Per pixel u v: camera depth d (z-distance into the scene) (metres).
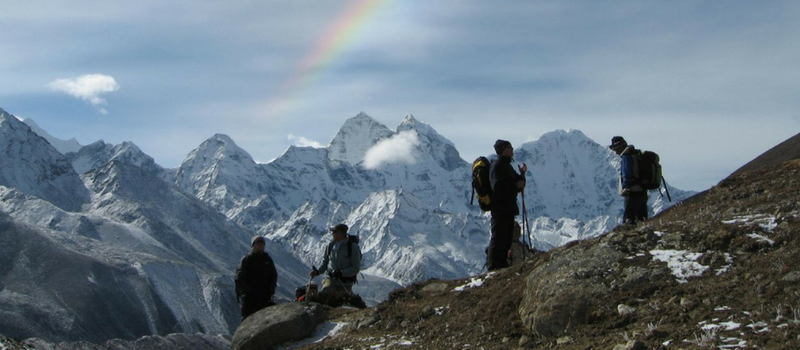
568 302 15.96
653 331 13.93
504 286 19.06
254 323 20.92
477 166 21.94
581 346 14.60
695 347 12.93
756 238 16.17
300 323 20.42
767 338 12.55
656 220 20.50
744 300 14.12
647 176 21.61
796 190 19.28
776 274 14.46
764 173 22.30
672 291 15.34
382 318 19.94
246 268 23.44
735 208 19.12
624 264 16.72
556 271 17.16
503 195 21.38
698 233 17.16
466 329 17.55
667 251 16.89
